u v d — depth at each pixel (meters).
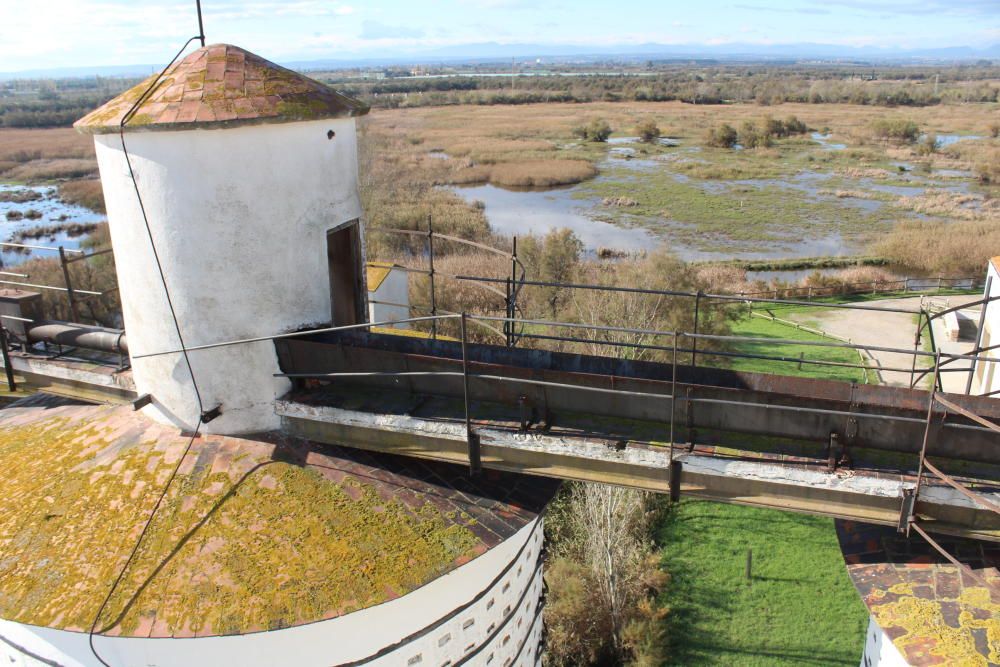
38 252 43.28
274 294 8.45
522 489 8.34
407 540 7.41
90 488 7.95
